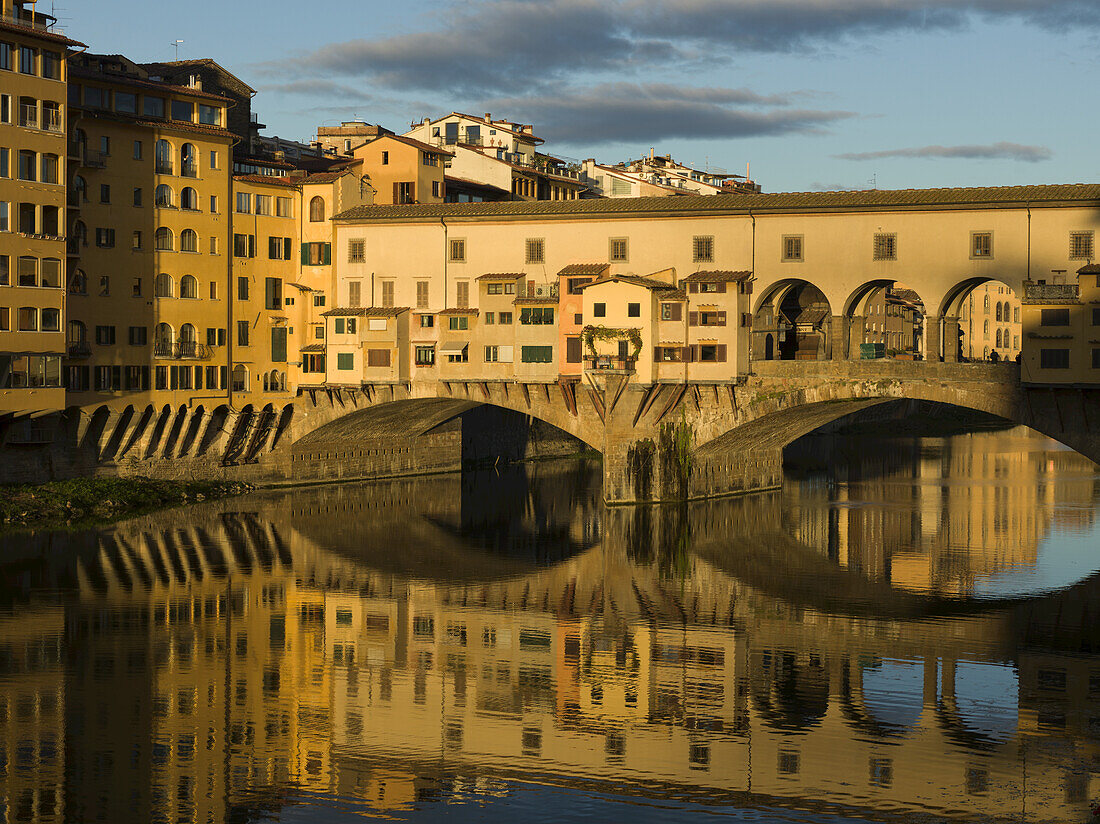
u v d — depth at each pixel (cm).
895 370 7800
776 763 4031
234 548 7244
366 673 4938
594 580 6638
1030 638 5459
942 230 7769
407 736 4256
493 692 4722
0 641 5241
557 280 8769
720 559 7212
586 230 8731
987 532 8075
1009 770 3962
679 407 8688
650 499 8838
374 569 6844
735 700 4631
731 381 8244
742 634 5541
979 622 5741
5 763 3969
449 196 11112
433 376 9119
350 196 9594
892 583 6562
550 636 5494
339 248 9400
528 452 12375
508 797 3769
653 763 4034
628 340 8450
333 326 9262
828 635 5509
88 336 8194
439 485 10288
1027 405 7438
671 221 8494
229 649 5219
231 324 9125
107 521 7825
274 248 9400
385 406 9406
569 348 8681
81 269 8150
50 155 7631
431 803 3728
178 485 8788
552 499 9631
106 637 5338
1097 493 9875
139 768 3959
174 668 4941
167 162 8669
